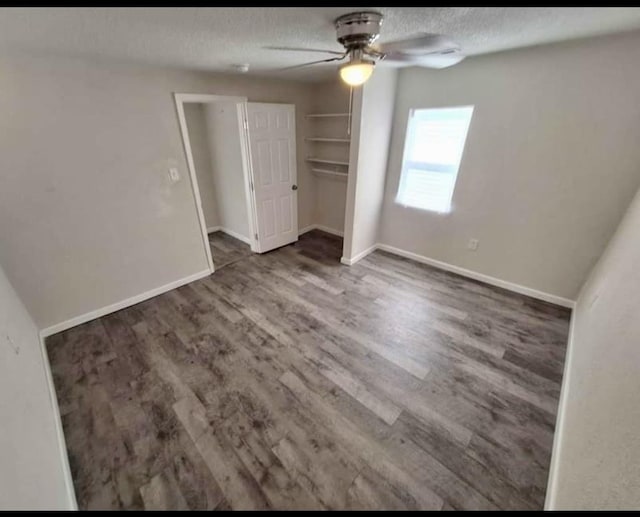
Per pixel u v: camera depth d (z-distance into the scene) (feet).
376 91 9.71
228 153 13.66
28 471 3.59
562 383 6.64
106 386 6.55
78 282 8.37
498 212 9.88
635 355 3.51
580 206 8.37
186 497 4.64
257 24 5.02
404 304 9.60
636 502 2.38
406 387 6.55
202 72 9.32
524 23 5.38
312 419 5.83
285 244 14.40
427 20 5.05
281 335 8.16
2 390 3.86
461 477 4.90
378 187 12.05
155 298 9.98
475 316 8.98
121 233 8.86
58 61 6.78
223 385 6.58
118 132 8.08
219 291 10.39
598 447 3.56
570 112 7.80
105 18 4.54
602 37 6.83
